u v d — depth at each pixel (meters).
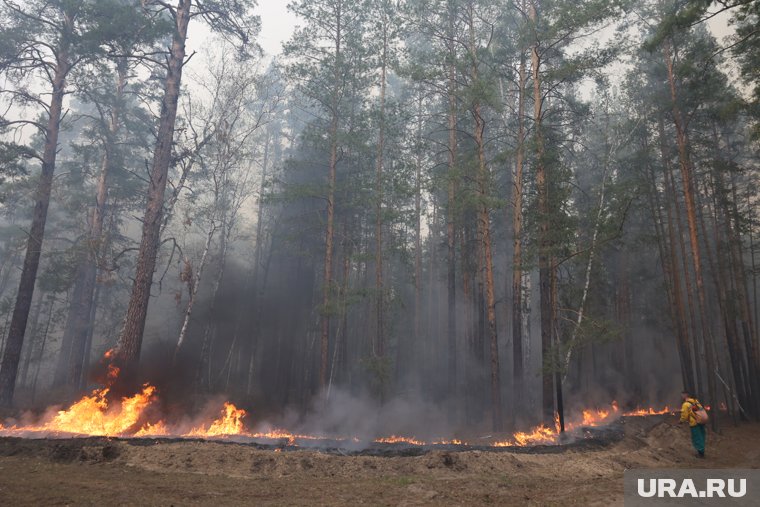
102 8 17.59
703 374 29.14
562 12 15.64
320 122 22.73
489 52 17.94
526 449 12.09
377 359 19.48
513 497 7.55
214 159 23.33
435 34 20.77
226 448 9.64
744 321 20.56
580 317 15.67
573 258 16.14
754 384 19.61
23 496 6.25
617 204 15.89
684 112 19.81
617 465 10.66
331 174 21.55
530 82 19.64
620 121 21.59
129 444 9.59
